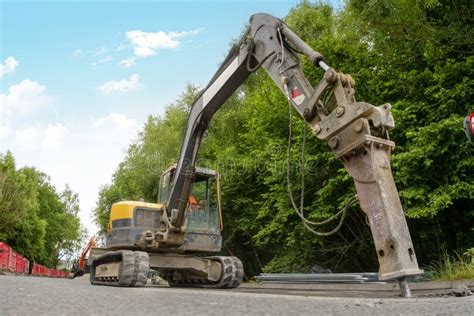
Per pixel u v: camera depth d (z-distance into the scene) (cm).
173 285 1243
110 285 1007
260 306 341
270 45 748
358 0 1075
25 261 3356
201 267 1100
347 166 532
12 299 362
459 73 1116
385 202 486
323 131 564
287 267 1517
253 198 1870
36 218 4653
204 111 955
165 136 2802
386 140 525
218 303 369
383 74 1293
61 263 7594
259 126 1712
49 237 6312
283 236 1573
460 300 375
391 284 838
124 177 3206
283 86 688
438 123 1056
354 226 1483
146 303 360
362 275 888
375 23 1056
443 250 1259
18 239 4306
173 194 1024
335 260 1565
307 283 1012
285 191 1451
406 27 1045
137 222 1060
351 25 1239
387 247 471
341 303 372
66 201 7494
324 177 1401
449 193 1064
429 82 1174
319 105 604
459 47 1115
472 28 1038
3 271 2447
